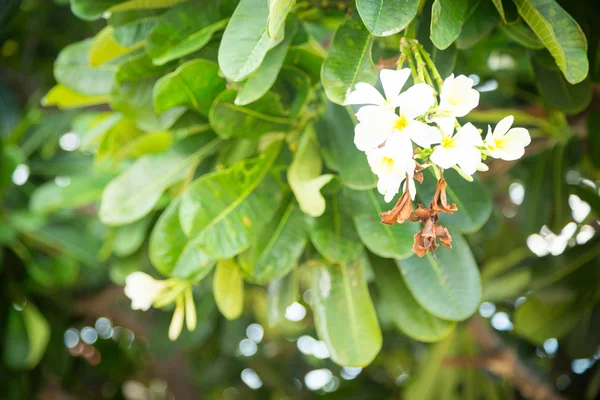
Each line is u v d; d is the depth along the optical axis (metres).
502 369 1.83
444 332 1.11
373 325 1.08
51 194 1.57
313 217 1.08
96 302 2.14
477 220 1.08
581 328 1.57
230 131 1.06
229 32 0.92
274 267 1.08
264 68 0.99
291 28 1.02
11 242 1.72
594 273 1.40
